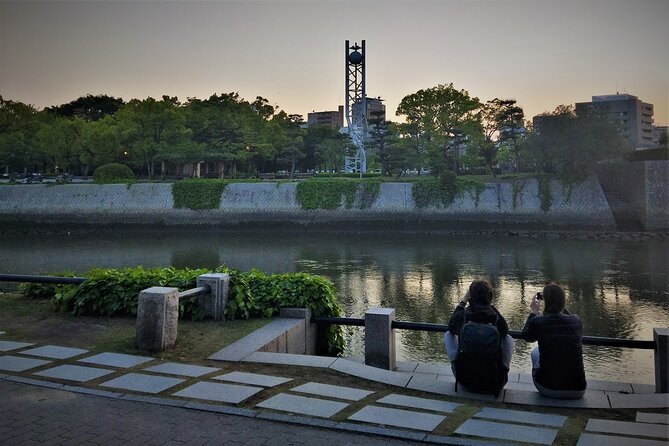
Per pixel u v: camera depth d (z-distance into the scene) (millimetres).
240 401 6172
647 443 5031
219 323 10203
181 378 7059
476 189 68750
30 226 74250
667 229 59812
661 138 64125
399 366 9648
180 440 5090
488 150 76125
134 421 5566
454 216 68812
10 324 10273
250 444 5020
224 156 85125
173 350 8539
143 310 8578
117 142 83062
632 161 66062
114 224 74625
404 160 76375
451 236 64000
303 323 10430
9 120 86250
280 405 6051
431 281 32938
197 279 10555
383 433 5262
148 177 92188
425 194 69875
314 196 72625
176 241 60656
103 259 45469
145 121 83312
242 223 73688
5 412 5777
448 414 5863
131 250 52062
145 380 6934
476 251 49062
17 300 12758
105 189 76375
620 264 39812
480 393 6629
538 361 6863
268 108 107062
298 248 52750
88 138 83312
